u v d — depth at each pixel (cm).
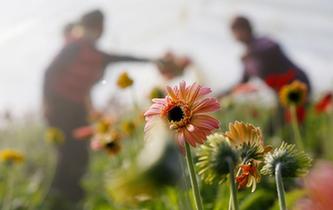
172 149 102
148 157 102
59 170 683
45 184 722
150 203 263
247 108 642
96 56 694
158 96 429
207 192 272
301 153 145
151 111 145
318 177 81
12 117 949
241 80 703
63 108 695
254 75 690
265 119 623
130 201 109
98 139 429
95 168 696
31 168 830
